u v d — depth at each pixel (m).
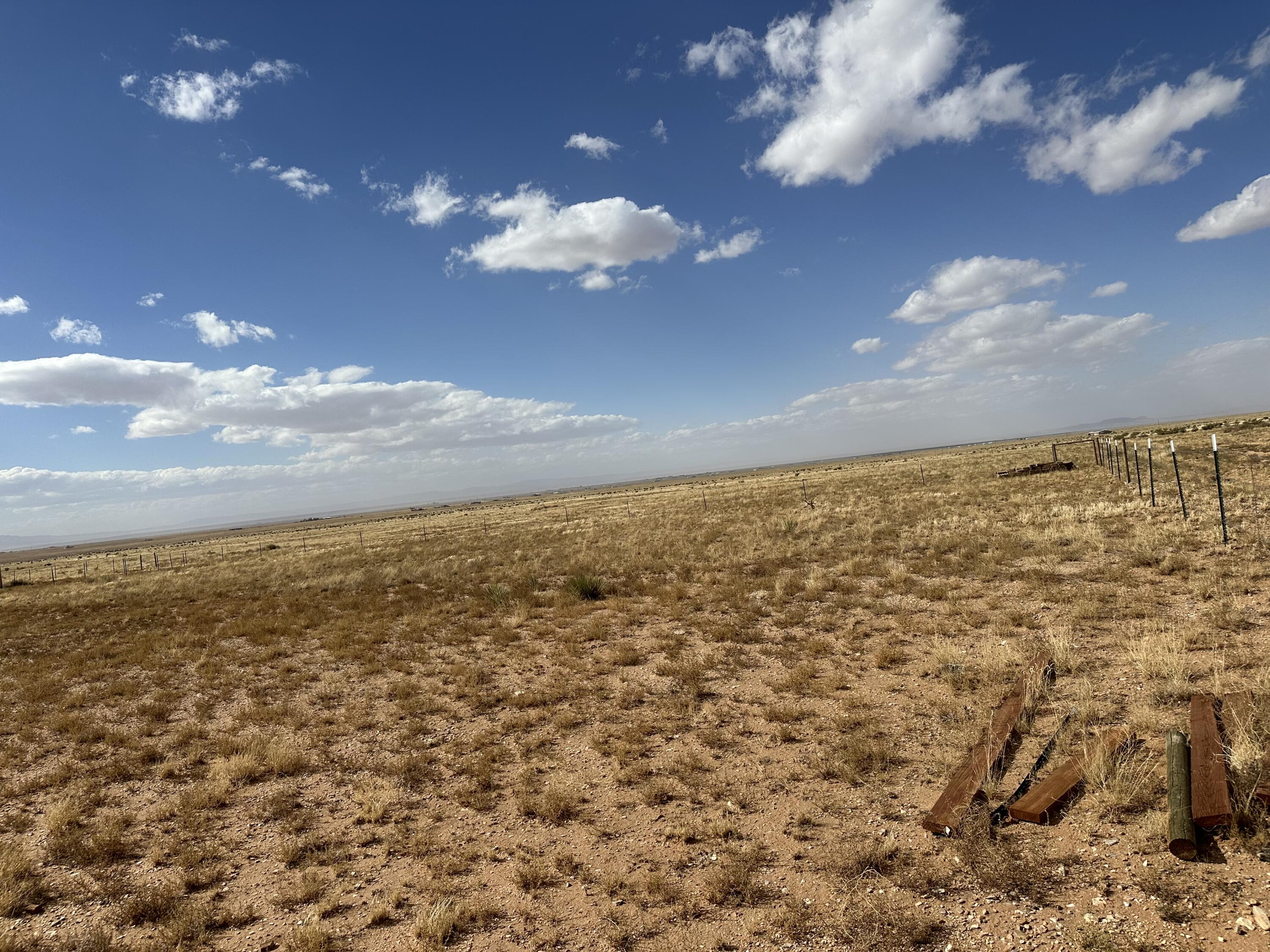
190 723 10.18
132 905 5.25
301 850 6.09
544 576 21.34
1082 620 10.13
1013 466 42.94
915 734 7.03
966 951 3.93
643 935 4.48
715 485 80.50
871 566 16.00
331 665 12.84
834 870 4.91
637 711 8.80
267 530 148.25
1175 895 4.12
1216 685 6.77
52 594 30.38
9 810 7.55
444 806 6.73
